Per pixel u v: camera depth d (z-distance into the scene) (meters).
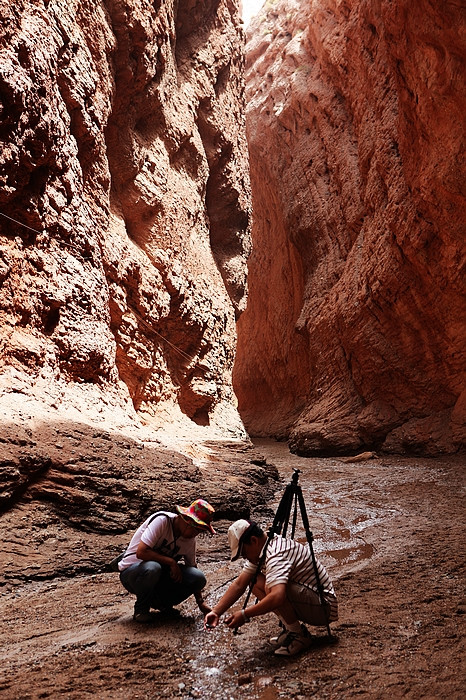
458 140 14.97
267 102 31.34
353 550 7.18
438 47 14.26
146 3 13.27
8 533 5.94
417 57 15.23
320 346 24.52
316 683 3.28
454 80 14.19
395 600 4.87
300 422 24.11
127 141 13.62
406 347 19.59
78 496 6.64
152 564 4.33
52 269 9.55
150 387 13.82
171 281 14.74
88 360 10.02
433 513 9.44
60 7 10.36
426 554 6.63
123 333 12.68
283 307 31.58
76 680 3.38
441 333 18.38
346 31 22.81
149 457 8.40
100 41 11.94
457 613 4.48
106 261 11.97
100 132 11.76
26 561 5.69
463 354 17.83
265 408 33.31
